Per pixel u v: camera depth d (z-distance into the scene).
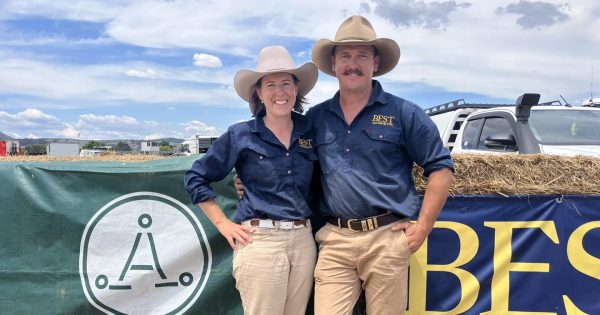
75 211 3.45
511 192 3.45
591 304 3.41
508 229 3.45
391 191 2.74
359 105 2.84
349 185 2.74
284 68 2.68
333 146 2.80
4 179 3.46
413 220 3.13
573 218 3.43
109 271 3.45
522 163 3.50
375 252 2.74
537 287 3.44
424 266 3.45
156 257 3.46
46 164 3.49
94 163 3.54
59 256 3.45
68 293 3.44
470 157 3.52
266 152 2.74
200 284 3.46
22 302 3.44
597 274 3.41
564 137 5.52
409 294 3.45
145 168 3.47
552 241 3.43
